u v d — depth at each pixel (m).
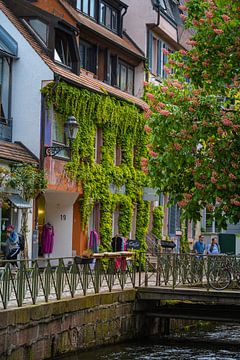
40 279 19.20
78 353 20.94
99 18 34.94
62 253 30.80
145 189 35.03
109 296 23.12
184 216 15.52
